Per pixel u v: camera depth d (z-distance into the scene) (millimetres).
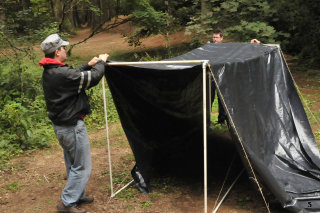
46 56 3248
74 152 3408
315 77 9914
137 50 16141
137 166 4074
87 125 6867
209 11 11039
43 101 7297
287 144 4012
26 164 5062
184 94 3592
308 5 11680
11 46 8000
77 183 3477
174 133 4168
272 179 3299
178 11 15219
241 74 3688
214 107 7652
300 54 12250
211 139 5625
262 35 9578
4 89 7621
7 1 8891
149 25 14273
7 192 4180
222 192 4004
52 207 3785
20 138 5727
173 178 4418
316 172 3818
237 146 3338
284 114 4258
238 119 3393
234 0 10484
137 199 3898
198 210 3594
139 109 3992
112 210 3660
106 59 3436
